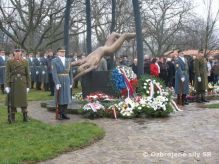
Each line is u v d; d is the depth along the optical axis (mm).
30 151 8617
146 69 20875
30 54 25312
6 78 12312
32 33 32312
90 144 9531
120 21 35844
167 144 9508
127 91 14953
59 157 8469
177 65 17125
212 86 21188
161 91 14617
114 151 8922
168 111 13656
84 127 11102
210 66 24469
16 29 35938
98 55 16422
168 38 47125
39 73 24562
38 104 17531
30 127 11359
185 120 12883
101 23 36469
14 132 10688
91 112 13492
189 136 10375
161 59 22516
